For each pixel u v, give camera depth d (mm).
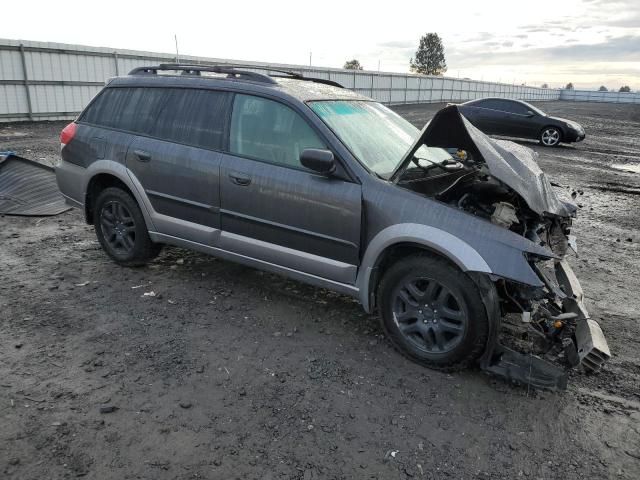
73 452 2502
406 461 2574
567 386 3289
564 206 4008
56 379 3102
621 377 3424
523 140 18703
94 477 2354
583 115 37688
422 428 2830
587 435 2828
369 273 3529
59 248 5480
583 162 13852
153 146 4457
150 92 4656
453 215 3227
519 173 3746
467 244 3109
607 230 7230
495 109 17578
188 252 5465
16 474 2342
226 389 3094
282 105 3900
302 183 3686
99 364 3279
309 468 2484
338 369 3373
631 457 2668
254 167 3912
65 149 5098
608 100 85500
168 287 4551
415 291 3400
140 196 4555
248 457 2537
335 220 3574
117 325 3818
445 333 3357
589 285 5078
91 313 3990
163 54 23734
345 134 3770
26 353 3373
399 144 4125
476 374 3389
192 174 4219
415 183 3570
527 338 3566
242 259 4168
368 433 2766
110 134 4762
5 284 4473
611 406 3098
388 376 3322
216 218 4195
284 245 3900
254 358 3457
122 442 2590
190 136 4312
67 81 19625
